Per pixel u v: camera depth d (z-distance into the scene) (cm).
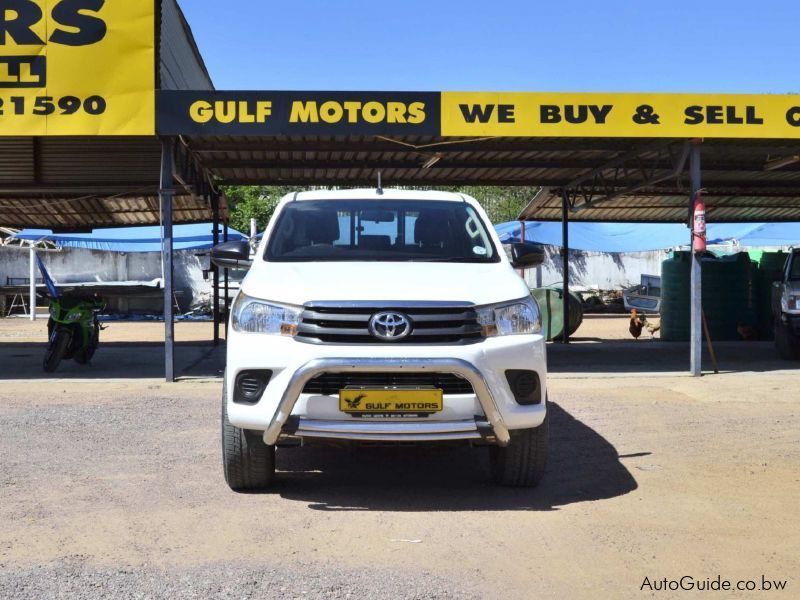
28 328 2319
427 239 619
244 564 407
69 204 1628
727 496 541
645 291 2948
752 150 1277
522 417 498
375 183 1616
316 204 650
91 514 492
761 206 2006
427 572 397
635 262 3775
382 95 1035
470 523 480
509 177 1636
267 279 536
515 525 476
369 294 495
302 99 1027
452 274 544
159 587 375
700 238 1157
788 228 2752
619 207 1977
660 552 429
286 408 480
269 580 384
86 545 436
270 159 1403
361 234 620
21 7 1012
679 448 693
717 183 1728
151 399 934
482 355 484
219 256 616
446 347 481
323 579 386
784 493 548
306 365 474
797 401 931
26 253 3291
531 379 506
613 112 1065
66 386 1044
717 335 1866
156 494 538
